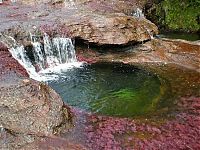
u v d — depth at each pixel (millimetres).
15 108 11500
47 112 11625
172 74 16594
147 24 19422
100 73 16703
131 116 13055
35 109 11602
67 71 16906
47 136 11164
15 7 20969
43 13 19594
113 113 13297
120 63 17844
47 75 16422
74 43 17969
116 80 16016
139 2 22875
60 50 17672
